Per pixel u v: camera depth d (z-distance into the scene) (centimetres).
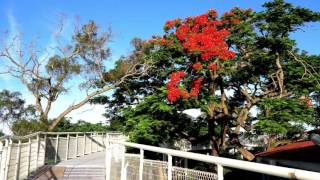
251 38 1898
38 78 2950
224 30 1914
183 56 2025
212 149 2080
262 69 2036
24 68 2923
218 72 1838
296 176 278
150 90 2691
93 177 1658
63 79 3002
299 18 1797
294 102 1727
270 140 1959
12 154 1207
